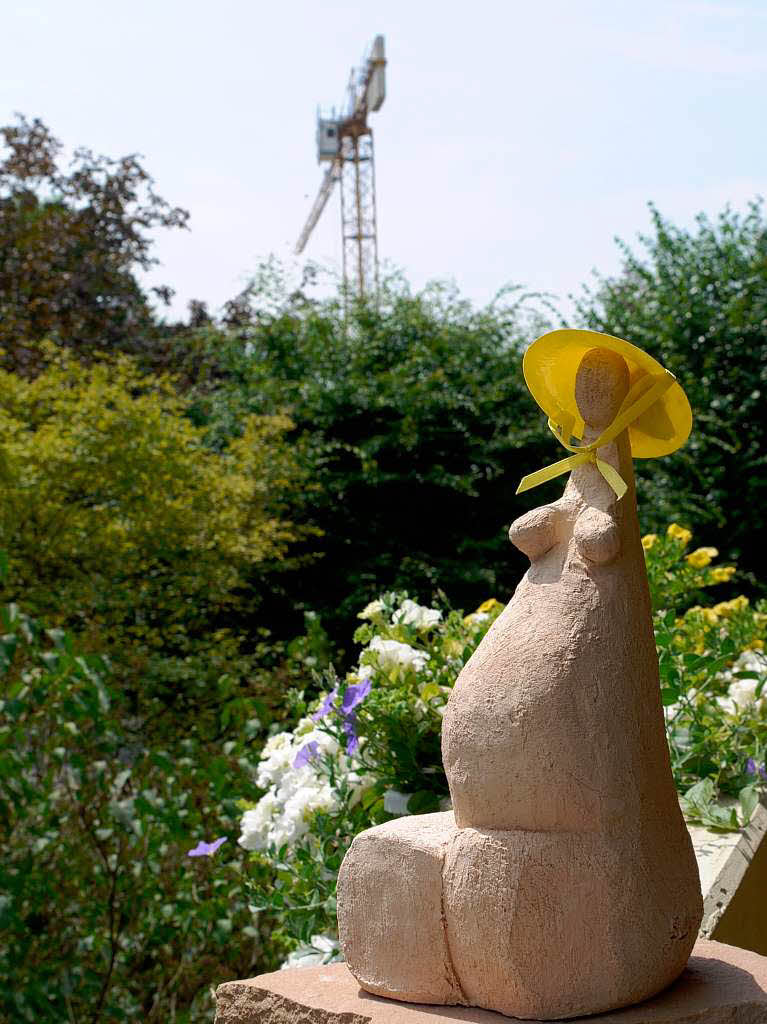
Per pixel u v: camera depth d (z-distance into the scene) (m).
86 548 6.46
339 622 9.12
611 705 1.62
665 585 4.08
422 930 1.67
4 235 11.73
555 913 1.57
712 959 1.83
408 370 9.84
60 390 7.04
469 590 9.59
